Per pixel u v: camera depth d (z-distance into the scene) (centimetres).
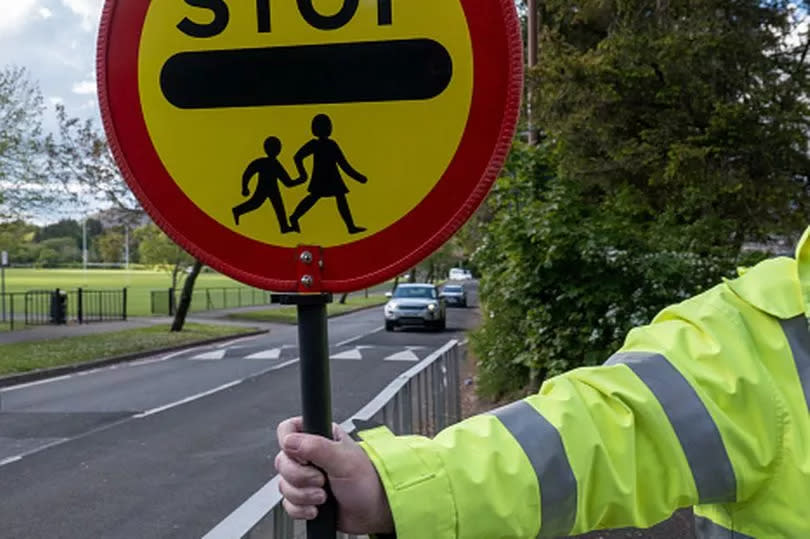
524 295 676
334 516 116
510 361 804
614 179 872
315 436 115
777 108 784
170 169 130
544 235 631
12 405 1012
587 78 835
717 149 767
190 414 917
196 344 1998
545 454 116
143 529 504
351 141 126
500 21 122
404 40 125
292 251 128
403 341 1966
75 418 901
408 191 126
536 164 697
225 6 128
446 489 112
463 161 124
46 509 546
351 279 127
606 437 120
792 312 125
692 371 123
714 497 121
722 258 649
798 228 836
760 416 120
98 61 131
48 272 9281
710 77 826
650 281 623
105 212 2003
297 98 127
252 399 1025
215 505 551
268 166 128
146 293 4809
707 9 826
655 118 839
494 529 112
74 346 1731
